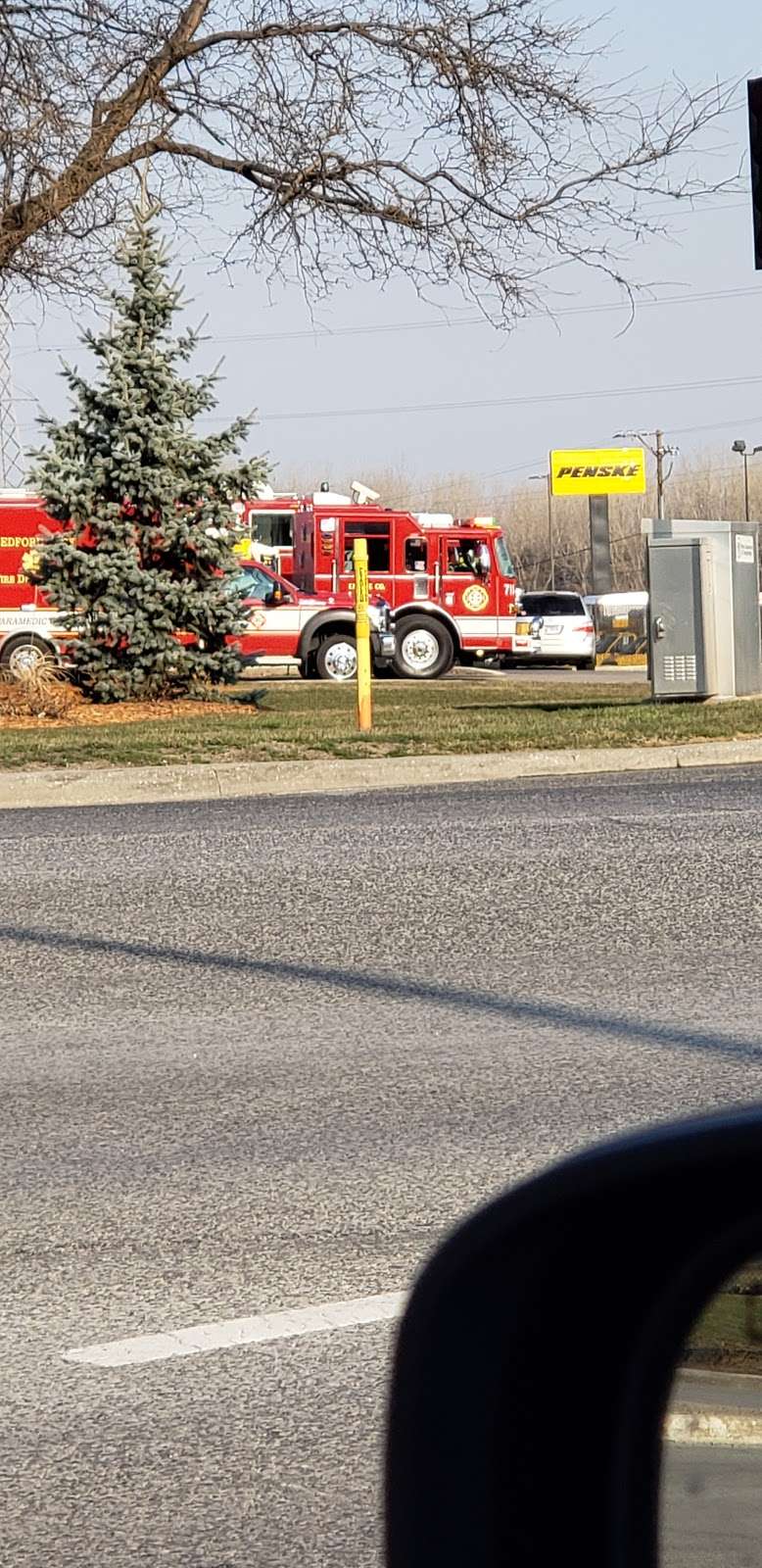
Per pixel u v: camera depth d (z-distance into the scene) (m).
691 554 20.75
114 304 22.75
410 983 7.35
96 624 22.53
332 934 8.38
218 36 20.34
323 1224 4.50
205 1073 6.02
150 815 12.62
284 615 31.62
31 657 29.73
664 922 8.47
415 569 33.31
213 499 23.11
